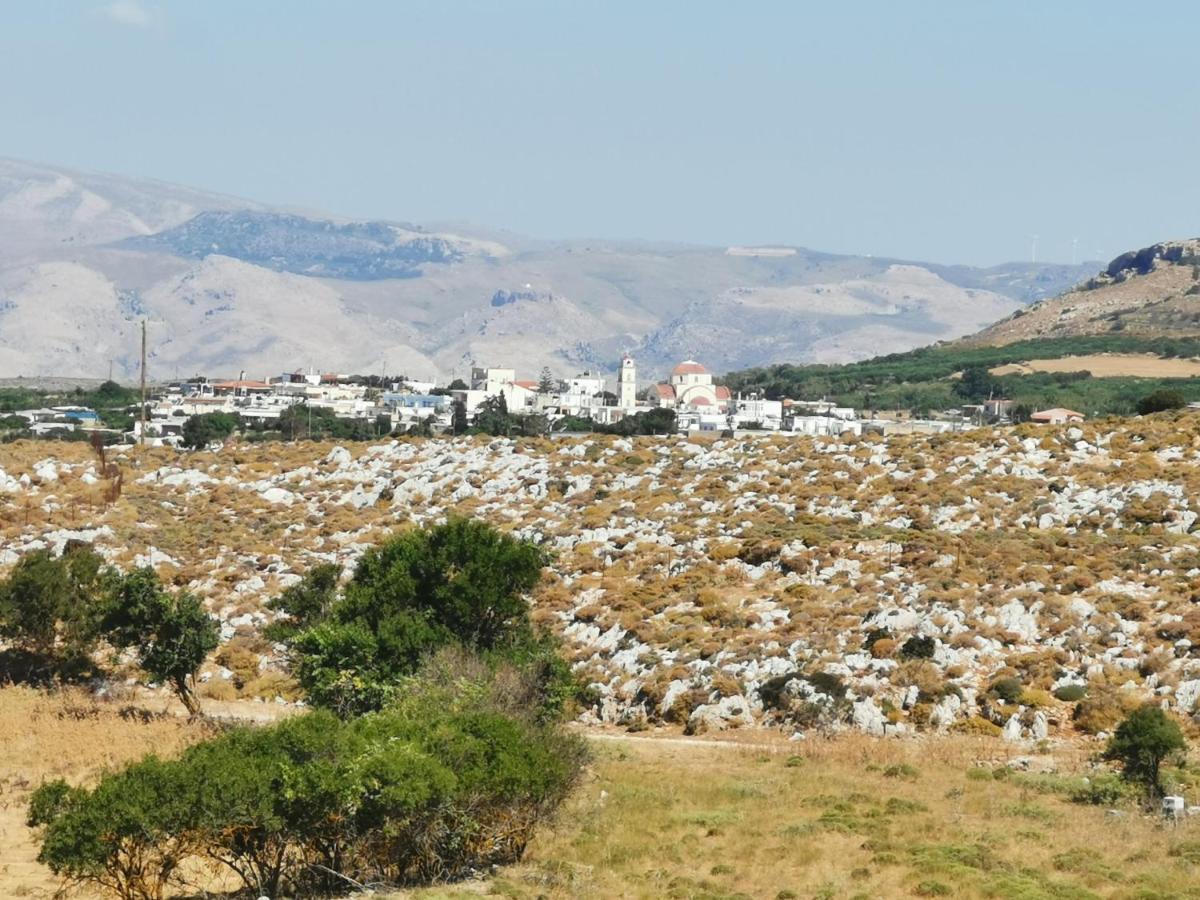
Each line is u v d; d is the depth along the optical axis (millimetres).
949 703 130750
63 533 192125
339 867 82625
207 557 187750
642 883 83062
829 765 116625
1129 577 152750
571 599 166250
